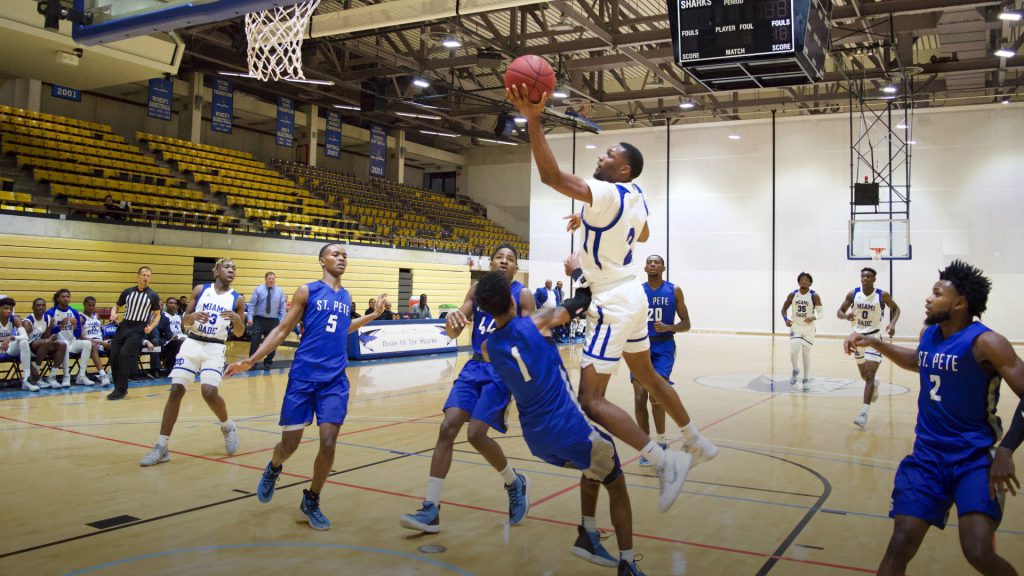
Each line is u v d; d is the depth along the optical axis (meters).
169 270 14.98
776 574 3.24
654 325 5.50
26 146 15.75
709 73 8.37
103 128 18.34
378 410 8.09
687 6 8.10
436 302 22.42
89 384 9.62
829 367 13.87
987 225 19.83
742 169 22.39
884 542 3.72
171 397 5.34
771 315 21.95
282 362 12.83
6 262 12.23
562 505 4.40
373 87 19.38
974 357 2.55
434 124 28.73
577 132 24.50
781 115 23.05
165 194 17.45
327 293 4.20
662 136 23.33
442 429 3.88
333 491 4.63
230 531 3.76
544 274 24.62
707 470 5.40
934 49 20.30
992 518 2.40
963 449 2.55
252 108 23.89
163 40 14.23
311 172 24.42
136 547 3.48
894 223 20.00
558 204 24.55
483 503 4.40
